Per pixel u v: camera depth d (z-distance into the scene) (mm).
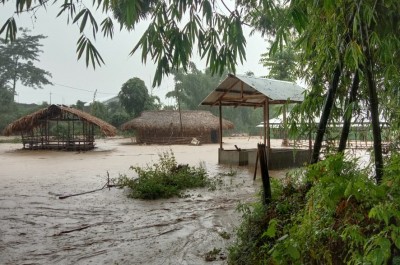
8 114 46969
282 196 3656
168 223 6516
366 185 1827
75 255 4992
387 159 2430
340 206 2000
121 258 4840
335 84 2916
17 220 6895
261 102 15797
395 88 2742
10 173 13914
